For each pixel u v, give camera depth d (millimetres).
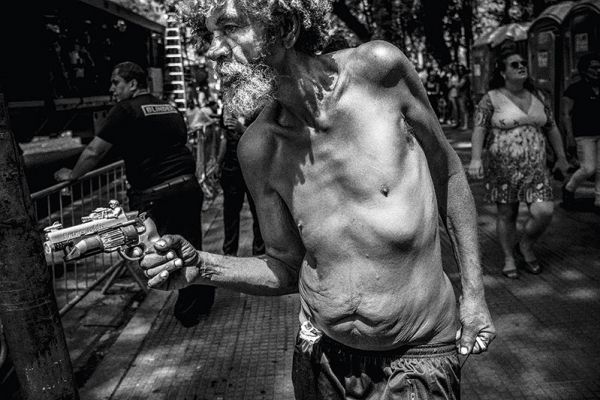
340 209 1782
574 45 9797
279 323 4906
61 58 10156
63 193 5684
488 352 4160
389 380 1907
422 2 20406
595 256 5934
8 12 8508
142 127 4566
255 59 1637
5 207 2189
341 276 1820
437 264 1859
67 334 4988
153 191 4598
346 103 1730
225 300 5461
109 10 11352
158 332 4867
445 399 1890
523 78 5234
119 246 1711
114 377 4156
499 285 5363
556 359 4016
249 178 1948
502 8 25125
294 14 1648
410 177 1779
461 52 34875
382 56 1710
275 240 1997
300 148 1804
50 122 10688
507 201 5387
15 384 4012
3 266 2225
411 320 1828
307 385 2055
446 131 18891
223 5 1620
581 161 7457
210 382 4020
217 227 8195
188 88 15359
